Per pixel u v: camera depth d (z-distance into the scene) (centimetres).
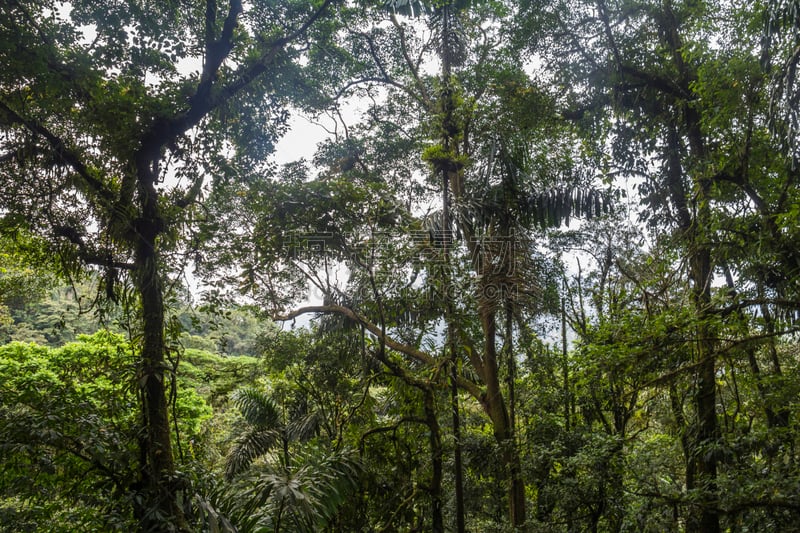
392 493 698
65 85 537
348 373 977
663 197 927
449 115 823
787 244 621
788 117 574
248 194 738
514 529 811
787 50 630
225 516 550
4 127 549
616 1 918
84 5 579
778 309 648
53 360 829
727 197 730
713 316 645
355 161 1157
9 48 494
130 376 598
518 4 989
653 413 913
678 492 698
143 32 603
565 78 990
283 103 855
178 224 640
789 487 569
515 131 959
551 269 1053
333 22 902
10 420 514
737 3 773
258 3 716
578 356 748
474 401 1200
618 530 852
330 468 590
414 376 753
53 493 582
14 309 1525
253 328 1936
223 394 1420
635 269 1063
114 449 550
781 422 763
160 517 516
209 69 652
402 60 1202
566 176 949
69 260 598
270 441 883
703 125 773
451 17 1064
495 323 902
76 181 584
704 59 775
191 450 830
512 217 823
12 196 557
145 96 579
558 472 905
